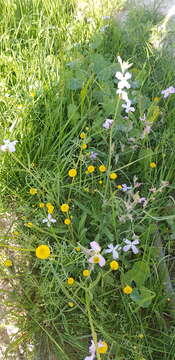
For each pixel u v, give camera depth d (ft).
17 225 1.32
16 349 1.08
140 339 1.07
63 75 1.64
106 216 1.26
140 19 2.23
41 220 1.28
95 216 1.26
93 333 0.88
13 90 1.71
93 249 0.97
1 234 1.31
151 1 2.50
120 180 1.50
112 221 1.22
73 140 1.43
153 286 1.17
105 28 2.12
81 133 1.50
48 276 1.18
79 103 1.64
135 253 1.17
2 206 1.35
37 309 1.12
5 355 1.03
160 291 1.15
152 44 2.11
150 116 1.51
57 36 2.01
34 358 1.07
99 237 1.23
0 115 1.56
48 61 1.80
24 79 1.73
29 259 1.25
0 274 1.20
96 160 1.50
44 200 1.34
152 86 1.81
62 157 1.48
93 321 1.02
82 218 1.23
